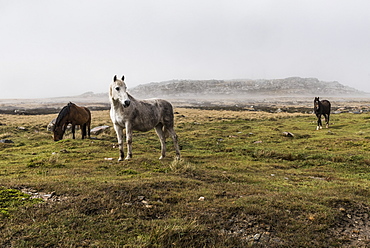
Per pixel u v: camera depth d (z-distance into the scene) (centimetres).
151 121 990
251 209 509
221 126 2373
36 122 2595
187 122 2578
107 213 464
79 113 1628
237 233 443
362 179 848
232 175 810
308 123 2481
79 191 547
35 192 548
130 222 442
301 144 1512
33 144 1485
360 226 491
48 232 389
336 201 576
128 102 869
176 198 556
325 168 1028
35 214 438
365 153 1193
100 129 1989
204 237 421
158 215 482
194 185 656
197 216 479
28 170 820
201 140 1702
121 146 977
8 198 490
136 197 542
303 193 630
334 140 1541
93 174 754
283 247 413
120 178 693
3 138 1784
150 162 942
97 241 381
